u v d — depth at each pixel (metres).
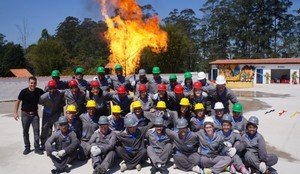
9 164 7.42
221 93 8.23
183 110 7.62
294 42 67.00
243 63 43.44
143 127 7.06
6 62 47.16
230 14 69.81
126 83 9.86
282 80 42.16
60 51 45.28
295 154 8.22
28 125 8.12
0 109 16.48
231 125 7.09
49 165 7.34
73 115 7.50
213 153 6.75
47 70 43.66
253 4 68.69
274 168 7.10
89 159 7.63
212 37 71.94
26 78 21.67
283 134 10.39
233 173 6.64
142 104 8.14
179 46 40.56
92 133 7.64
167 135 7.02
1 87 20.61
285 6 67.56
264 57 66.06
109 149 6.80
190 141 6.87
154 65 39.88
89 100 7.87
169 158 7.20
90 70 42.62
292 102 19.38
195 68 62.88
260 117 13.80
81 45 61.44
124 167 6.86
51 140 6.82
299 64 40.22
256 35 66.75
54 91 7.95
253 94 25.19
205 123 6.78
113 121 7.49
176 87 8.03
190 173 6.79
